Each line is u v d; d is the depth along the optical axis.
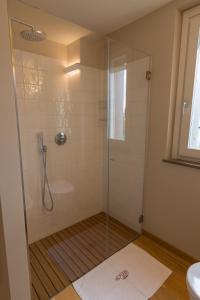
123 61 1.93
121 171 2.14
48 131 1.87
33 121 1.74
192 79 1.54
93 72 2.09
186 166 1.56
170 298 1.30
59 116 1.93
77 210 2.23
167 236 1.80
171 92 1.63
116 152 2.17
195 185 1.54
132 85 1.89
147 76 1.74
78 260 1.65
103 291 1.35
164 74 1.64
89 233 2.06
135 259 1.67
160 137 1.74
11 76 0.85
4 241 0.92
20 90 1.61
